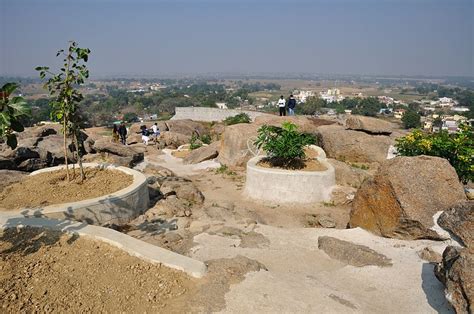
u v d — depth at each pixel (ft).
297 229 24.52
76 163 32.42
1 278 14.34
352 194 31.65
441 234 19.56
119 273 15.29
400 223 20.71
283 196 31.55
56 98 24.02
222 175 42.34
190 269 15.46
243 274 16.11
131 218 24.02
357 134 45.06
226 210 27.45
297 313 13.66
